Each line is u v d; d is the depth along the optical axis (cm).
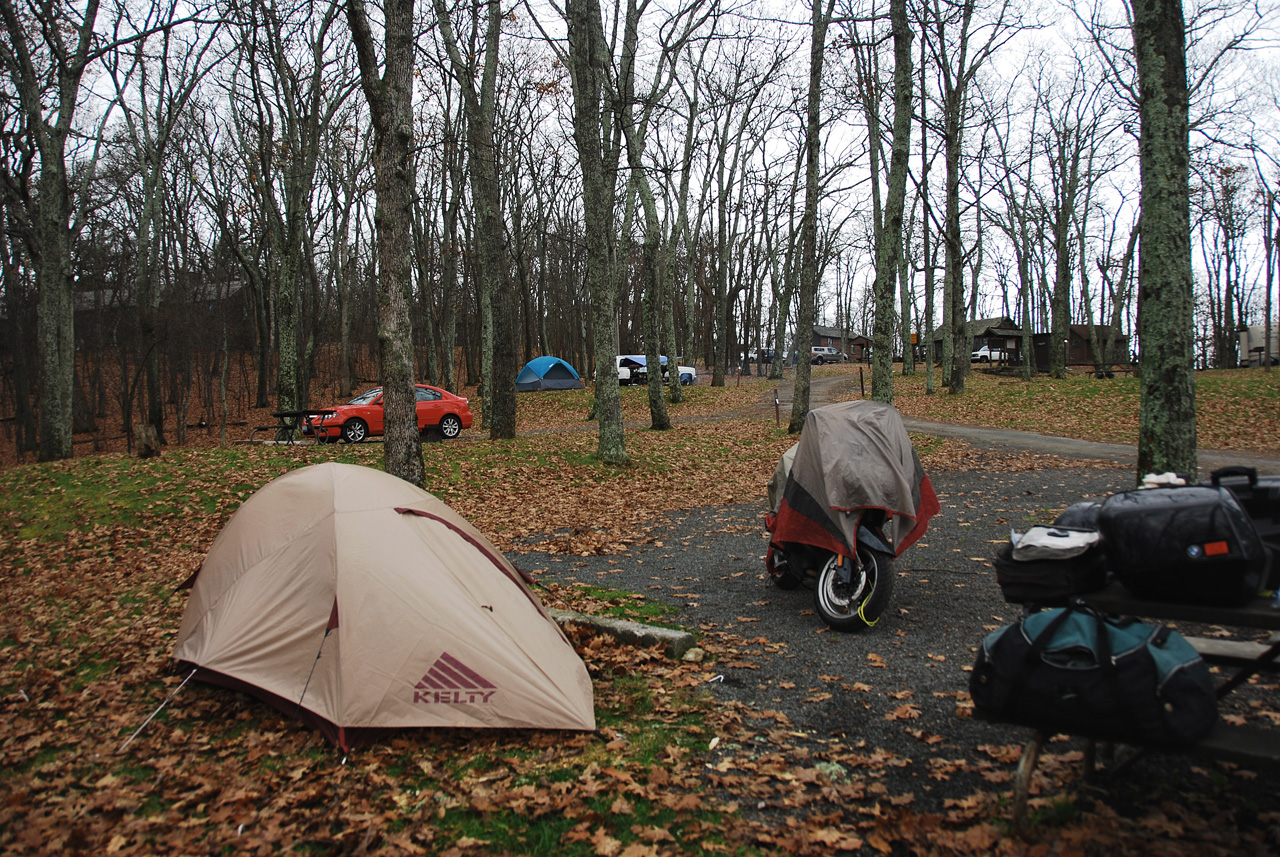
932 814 308
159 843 323
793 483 571
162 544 1002
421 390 2180
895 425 570
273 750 407
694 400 3294
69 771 399
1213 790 307
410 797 353
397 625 424
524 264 4103
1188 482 326
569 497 1259
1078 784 320
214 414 3444
